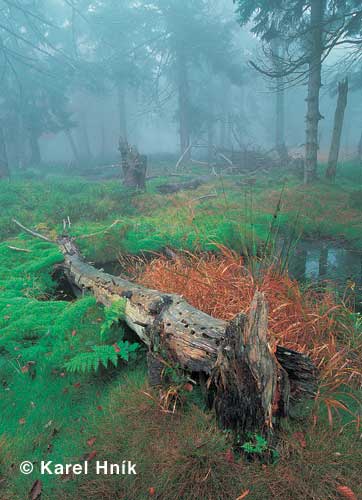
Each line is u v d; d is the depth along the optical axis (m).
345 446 2.10
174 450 2.11
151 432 2.28
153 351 2.66
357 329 3.34
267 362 1.96
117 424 2.38
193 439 2.16
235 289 3.67
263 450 2.02
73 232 7.41
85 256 6.57
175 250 6.20
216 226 7.41
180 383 2.44
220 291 3.58
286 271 3.86
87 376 3.02
